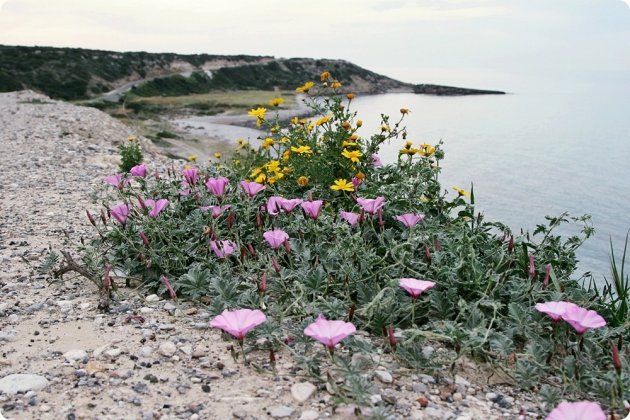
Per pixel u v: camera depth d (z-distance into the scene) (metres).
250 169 5.69
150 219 4.14
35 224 6.27
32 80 61.59
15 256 5.07
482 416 2.65
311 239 4.12
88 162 11.08
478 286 3.45
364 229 4.15
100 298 3.99
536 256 4.00
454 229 4.27
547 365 3.10
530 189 13.73
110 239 4.34
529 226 10.49
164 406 2.68
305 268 3.68
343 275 3.58
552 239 4.19
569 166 17.14
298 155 5.41
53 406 2.71
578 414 2.13
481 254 4.11
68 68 66.69
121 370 3.01
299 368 2.98
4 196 7.80
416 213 4.43
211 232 3.96
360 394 2.50
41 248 5.34
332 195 5.12
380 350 2.98
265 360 3.07
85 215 6.70
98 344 3.31
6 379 2.90
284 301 3.48
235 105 51.91
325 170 5.29
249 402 2.68
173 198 4.78
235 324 2.88
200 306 3.77
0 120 18.66
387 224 4.42
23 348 3.29
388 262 3.82
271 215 4.43
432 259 3.69
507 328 3.21
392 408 2.65
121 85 71.06
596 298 3.80
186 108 50.09
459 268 3.54
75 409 2.67
